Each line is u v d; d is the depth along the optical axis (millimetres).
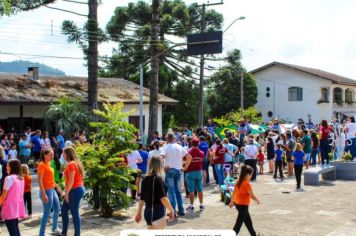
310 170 16250
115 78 37062
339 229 9789
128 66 39125
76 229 8625
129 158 12695
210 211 11609
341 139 20219
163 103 32062
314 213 11383
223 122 28719
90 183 10758
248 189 8539
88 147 11039
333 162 17891
